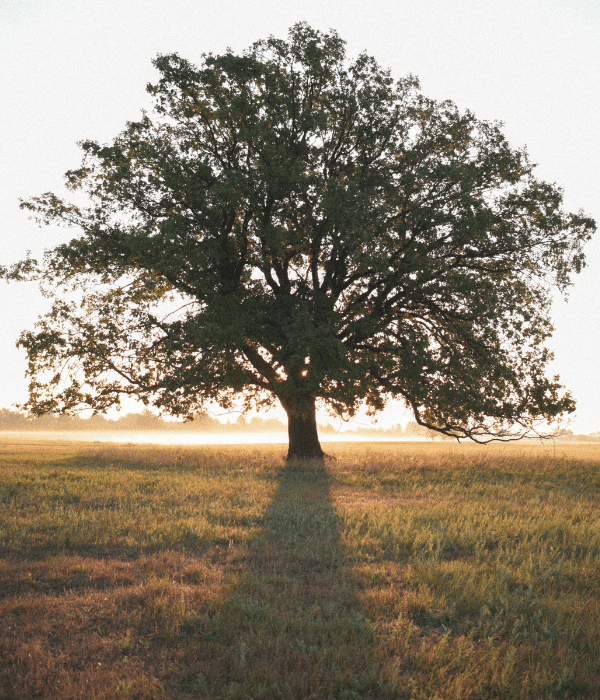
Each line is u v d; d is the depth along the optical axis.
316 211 19.55
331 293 22.61
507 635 5.12
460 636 4.95
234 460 23.56
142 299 22.33
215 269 21.23
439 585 6.27
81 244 20.20
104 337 20.23
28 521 9.70
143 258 19.45
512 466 21.84
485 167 21.47
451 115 22.12
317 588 6.20
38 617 5.25
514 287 23.12
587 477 19.56
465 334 22.41
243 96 19.84
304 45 20.98
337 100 21.97
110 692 3.87
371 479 17.22
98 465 22.36
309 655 4.46
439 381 20.47
